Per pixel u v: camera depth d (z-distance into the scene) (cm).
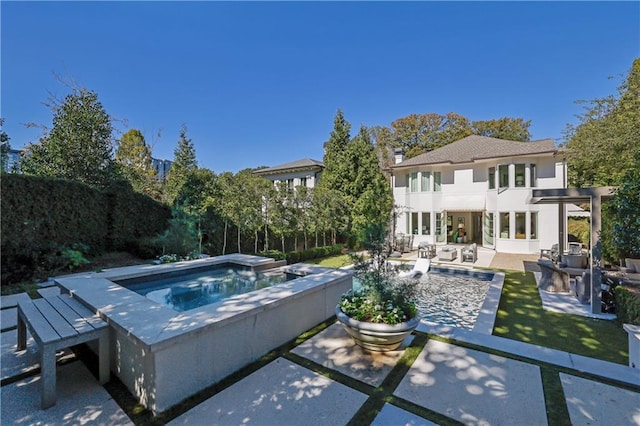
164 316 495
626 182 895
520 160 2438
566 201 1222
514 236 2453
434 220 2864
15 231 1228
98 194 1608
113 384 477
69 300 625
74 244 1445
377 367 524
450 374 500
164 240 1608
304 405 420
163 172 3666
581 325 804
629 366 546
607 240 1300
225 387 464
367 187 2816
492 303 966
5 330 711
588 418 388
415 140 5000
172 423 383
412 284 648
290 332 645
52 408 417
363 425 379
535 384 468
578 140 2170
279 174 3834
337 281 816
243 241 2008
